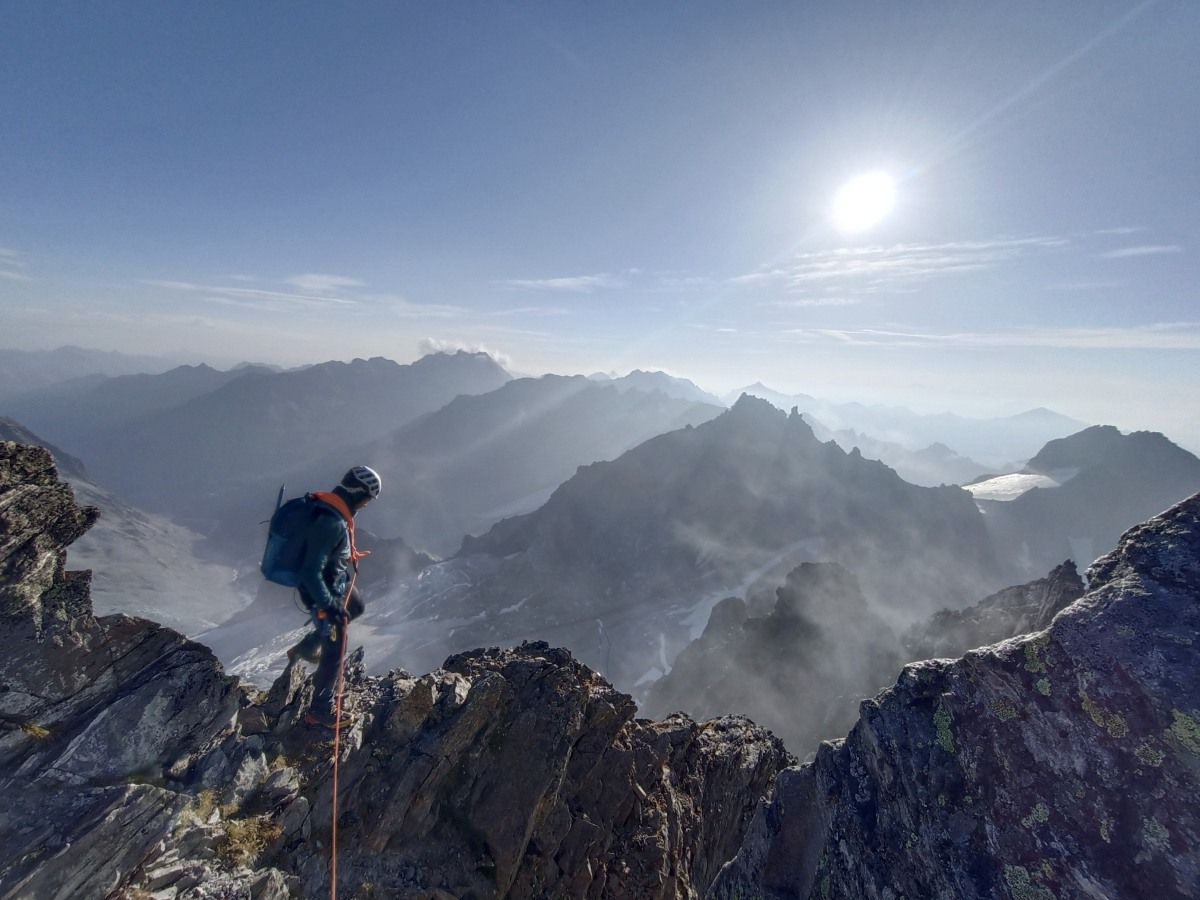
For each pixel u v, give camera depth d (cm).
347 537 1089
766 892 964
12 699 1005
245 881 963
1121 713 620
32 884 837
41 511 1027
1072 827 617
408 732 1402
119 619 1141
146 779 1034
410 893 1143
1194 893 517
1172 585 667
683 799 1872
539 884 1347
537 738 1511
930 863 712
